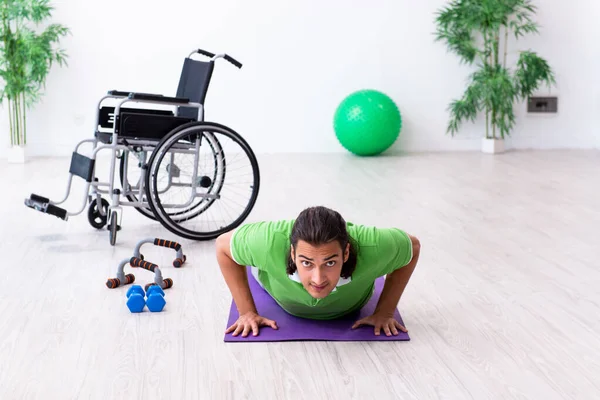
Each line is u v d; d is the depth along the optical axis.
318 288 2.01
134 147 3.42
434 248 3.33
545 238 3.49
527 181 4.91
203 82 3.59
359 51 6.04
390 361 2.18
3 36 5.34
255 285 2.76
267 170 5.32
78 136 5.84
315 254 1.95
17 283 2.85
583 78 6.30
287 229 2.17
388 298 2.39
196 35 5.83
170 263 3.12
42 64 5.40
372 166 5.51
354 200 4.33
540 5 6.14
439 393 1.99
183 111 3.87
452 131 6.23
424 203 4.24
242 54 5.91
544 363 2.17
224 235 2.31
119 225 3.54
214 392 2.00
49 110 5.77
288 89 6.02
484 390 2.00
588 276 2.95
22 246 3.34
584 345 2.29
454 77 6.16
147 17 5.75
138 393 1.99
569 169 5.35
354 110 5.74
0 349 2.26
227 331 2.37
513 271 3.01
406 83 6.13
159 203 3.31
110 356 2.21
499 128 6.29
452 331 2.40
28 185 4.71
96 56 5.75
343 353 2.23
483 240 3.46
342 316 2.49
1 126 5.69
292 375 2.10
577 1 6.17
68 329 2.42
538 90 6.29
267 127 6.06
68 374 2.10
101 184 3.52
